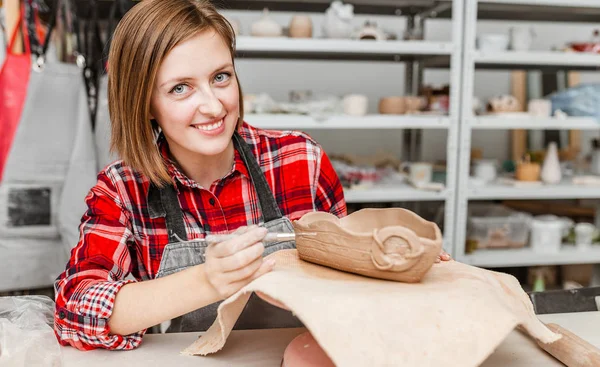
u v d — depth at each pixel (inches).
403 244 28.1
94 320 34.4
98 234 40.3
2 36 83.4
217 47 35.5
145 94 36.2
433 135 130.9
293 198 48.9
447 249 103.4
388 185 107.2
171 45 34.4
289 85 125.0
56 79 79.7
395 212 31.7
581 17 122.0
